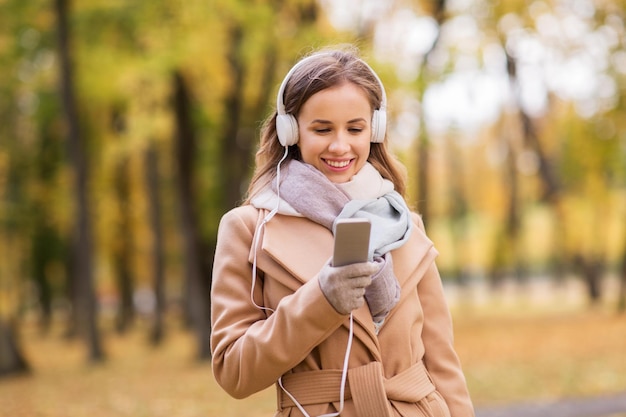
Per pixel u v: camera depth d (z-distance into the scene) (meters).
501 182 36.00
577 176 25.12
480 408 10.15
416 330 2.60
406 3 16.73
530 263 56.41
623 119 20.28
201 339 17.45
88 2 15.68
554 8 17.42
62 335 34.34
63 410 10.98
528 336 19.45
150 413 10.34
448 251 47.84
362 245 2.20
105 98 18.27
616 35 18.41
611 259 47.03
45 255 30.05
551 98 22.58
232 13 14.10
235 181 16.69
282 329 2.30
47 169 24.72
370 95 2.53
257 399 11.20
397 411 2.46
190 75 15.66
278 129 2.57
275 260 2.48
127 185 26.88
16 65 18.84
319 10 15.59
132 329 33.50
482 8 17.19
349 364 2.44
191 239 17.61
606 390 11.02
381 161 2.78
